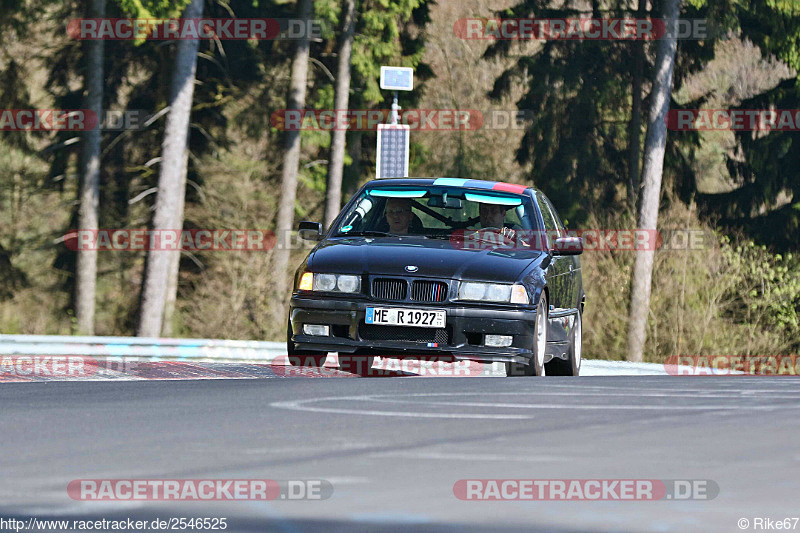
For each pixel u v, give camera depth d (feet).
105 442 66.69
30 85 404.16
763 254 392.27
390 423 74.74
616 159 465.88
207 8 417.69
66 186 405.80
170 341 140.15
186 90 355.56
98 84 384.88
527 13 463.01
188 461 60.54
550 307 125.49
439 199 129.39
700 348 391.24
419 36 455.63
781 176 442.09
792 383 106.52
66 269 404.36
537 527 46.68
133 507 49.93
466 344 115.65
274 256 393.91
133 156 406.62
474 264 117.70
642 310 388.78
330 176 424.05
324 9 409.69
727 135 561.43
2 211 407.23
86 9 397.60
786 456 63.05
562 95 458.50
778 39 437.17
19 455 62.34
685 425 74.64
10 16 388.98
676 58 447.83
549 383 102.01
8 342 134.10
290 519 47.60
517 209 129.80
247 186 410.93
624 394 93.35
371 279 116.57
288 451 63.67
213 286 390.42
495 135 502.79
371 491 52.90
